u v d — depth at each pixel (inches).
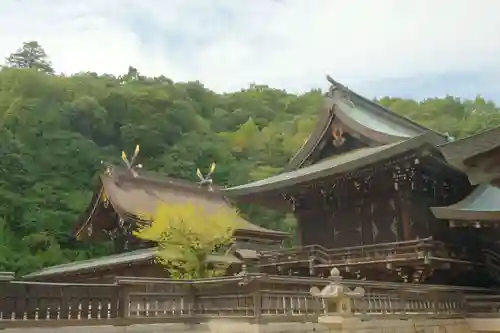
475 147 405.7
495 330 738.8
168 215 853.2
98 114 2632.9
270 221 2400.3
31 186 2107.5
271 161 2962.6
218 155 2824.8
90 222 1344.7
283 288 546.6
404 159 882.8
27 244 1830.7
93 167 2367.1
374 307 603.8
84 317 470.3
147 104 2844.5
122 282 506.6
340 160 1030.4
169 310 546.6
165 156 2659.9
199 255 834.8
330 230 1056.2
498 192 843.4
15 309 426.3
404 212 932.0
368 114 1198.9
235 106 3661.4
